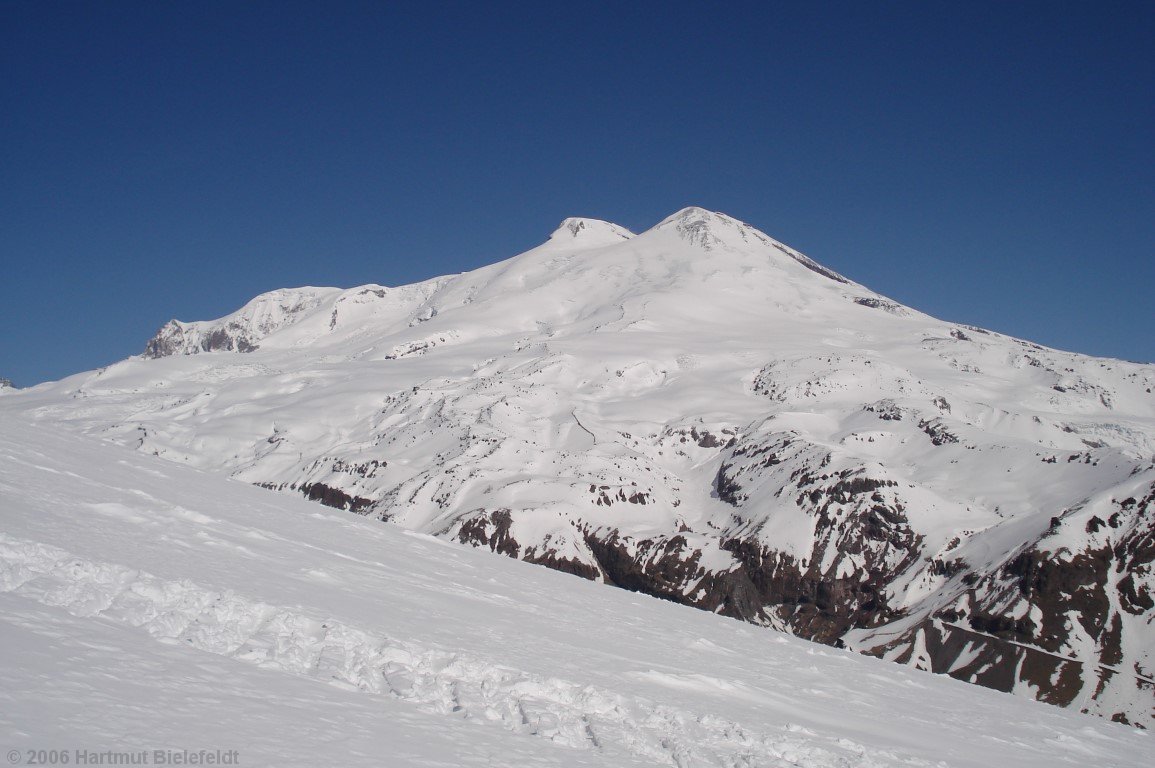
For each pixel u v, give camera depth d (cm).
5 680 1373
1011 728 3847
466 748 1686
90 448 4859
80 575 2003
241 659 1845
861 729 3047
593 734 2014
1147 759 3847
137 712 1408
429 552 4769
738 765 2077
